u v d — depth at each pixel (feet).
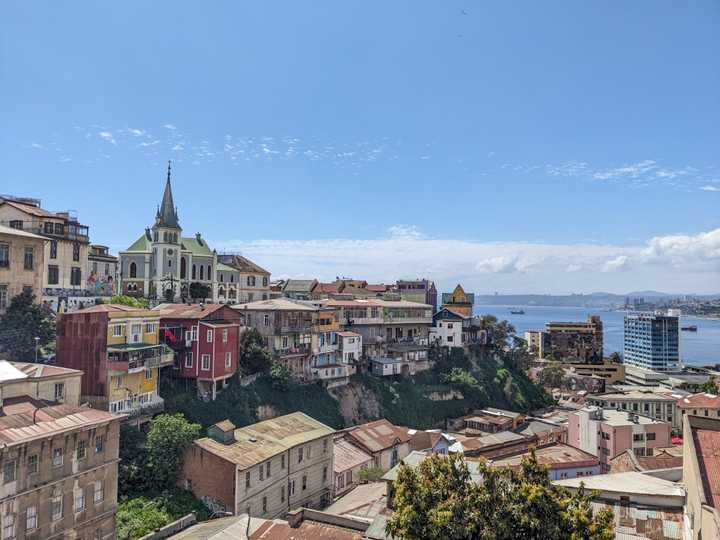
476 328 356.59
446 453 214.69
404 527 79.51
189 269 315.99
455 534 75.97
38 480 103.76
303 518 110.73
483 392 314.35
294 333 243.60
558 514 77.00
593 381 411.13
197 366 190.60
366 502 136.77
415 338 328.90
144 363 164.86
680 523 94.43
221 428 147.84
